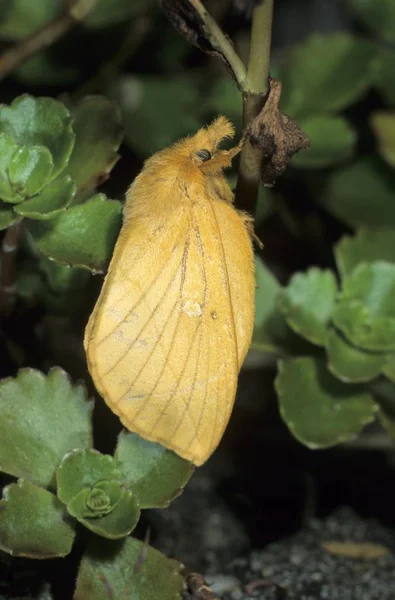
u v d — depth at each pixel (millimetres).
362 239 302
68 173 266
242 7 242
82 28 347
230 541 305
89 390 308
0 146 255
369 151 364
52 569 270
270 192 339
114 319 243
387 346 277
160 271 244
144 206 244
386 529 308
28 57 313
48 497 252
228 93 337
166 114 344
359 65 339
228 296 246
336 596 280
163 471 254
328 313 285
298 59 341
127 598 249
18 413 256
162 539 301
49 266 278
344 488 323
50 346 312
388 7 353
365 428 334
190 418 247
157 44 364
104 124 268
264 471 325
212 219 245
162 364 245
